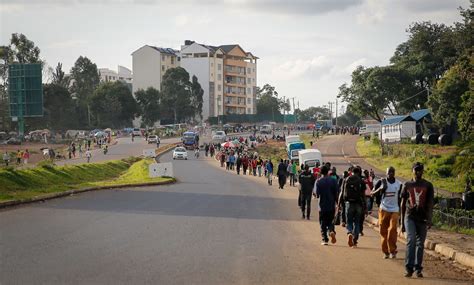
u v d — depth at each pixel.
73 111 126.50
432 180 49.19
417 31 95.94
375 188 14.52
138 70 160.00
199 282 10.60
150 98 142.75
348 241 15.50
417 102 95.31
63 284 10.20
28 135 105.62
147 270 11.52
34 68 53.16
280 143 106.62
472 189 39.19
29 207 23.03
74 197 28.20
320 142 103.88
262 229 18.38
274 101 199.38
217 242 15.31
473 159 38.69
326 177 15.87
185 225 18.59
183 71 148.12
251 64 177.62
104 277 10.80
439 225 22.50
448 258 14.56
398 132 79.69
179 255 13.24
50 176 37.41
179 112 147.00
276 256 13.57
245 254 13.66
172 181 42.03
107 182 40.03
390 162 65.94
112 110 130.88
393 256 13.92
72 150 79.62
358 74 98.69
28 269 11.39
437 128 75.12
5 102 107.44
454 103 67.69
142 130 122.88
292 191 36.81
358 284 10.88
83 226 17.75
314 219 21.81
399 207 13.69
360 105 97.44
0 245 14.08
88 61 147.75
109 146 96.44
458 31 77.94
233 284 10.53
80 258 12.61
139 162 62.34
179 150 80.06
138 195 30.41
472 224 22.64
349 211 15.55
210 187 38.06
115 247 14.09
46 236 15.61
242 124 165.75
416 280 11.50
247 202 27.98
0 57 112.12
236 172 58.09
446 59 82.00
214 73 165.00
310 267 12.40
